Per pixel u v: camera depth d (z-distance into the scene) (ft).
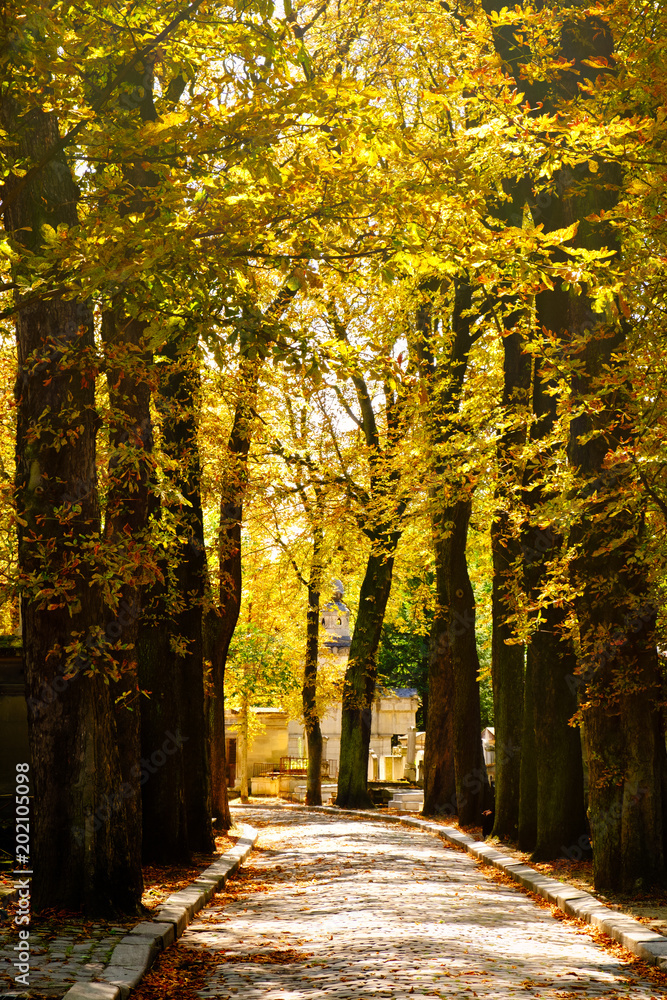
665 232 36.91
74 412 35.14
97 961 28.17
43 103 30.48
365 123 29.22
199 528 62.39
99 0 29.53
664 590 45.29
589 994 26.04
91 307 35.06
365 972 27.91
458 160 31.68
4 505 36.24
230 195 29.48
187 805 61.41
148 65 33.24
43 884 35.24
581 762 58.29
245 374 64.44
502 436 61.05
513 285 35.63
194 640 62.44
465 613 87.40
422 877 54.13
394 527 83.92
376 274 33.09
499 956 31.17
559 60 38.50
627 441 40.09
